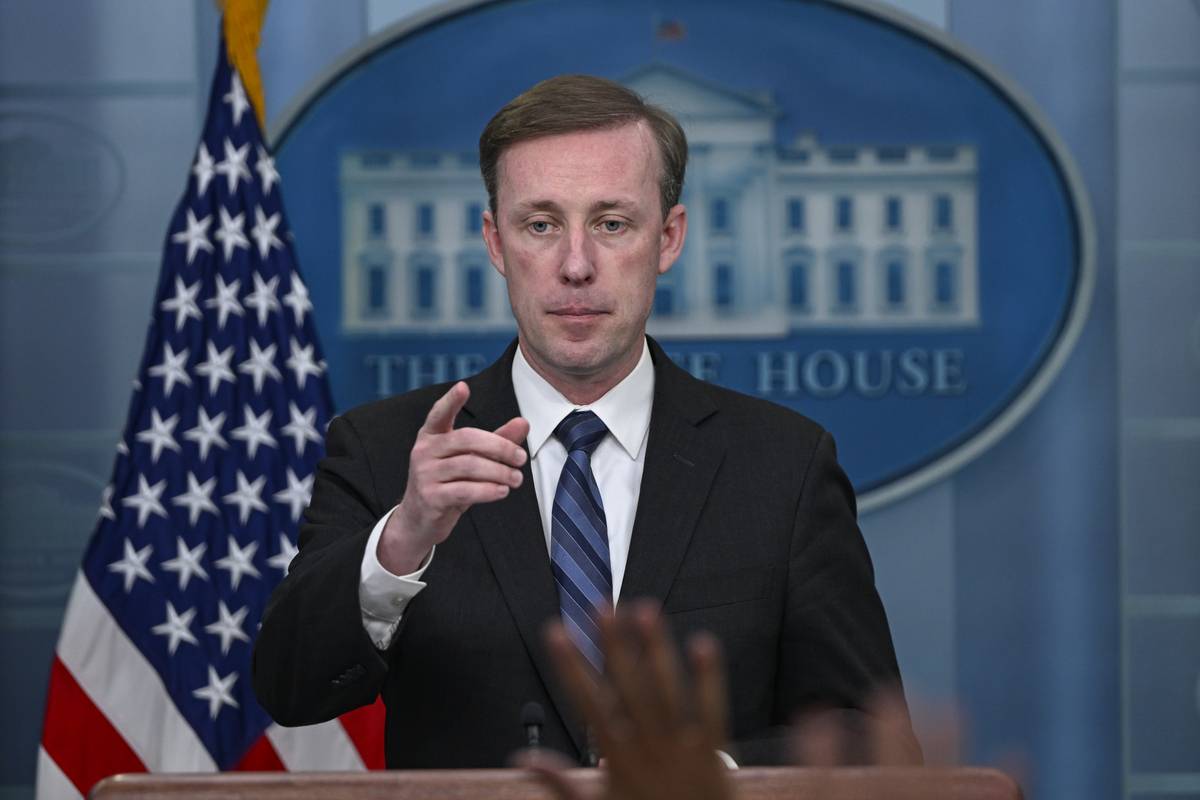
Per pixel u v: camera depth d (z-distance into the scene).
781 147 10.61
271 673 4.59
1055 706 10.48
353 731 8.50
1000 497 10.54
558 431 5.30
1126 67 10.64
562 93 5.05
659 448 5.27
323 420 8.88
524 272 5.00
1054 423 10.53
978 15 10.68
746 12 10.64
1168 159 10.61
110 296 10.66
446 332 10.61
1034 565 10.53
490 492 3.79
